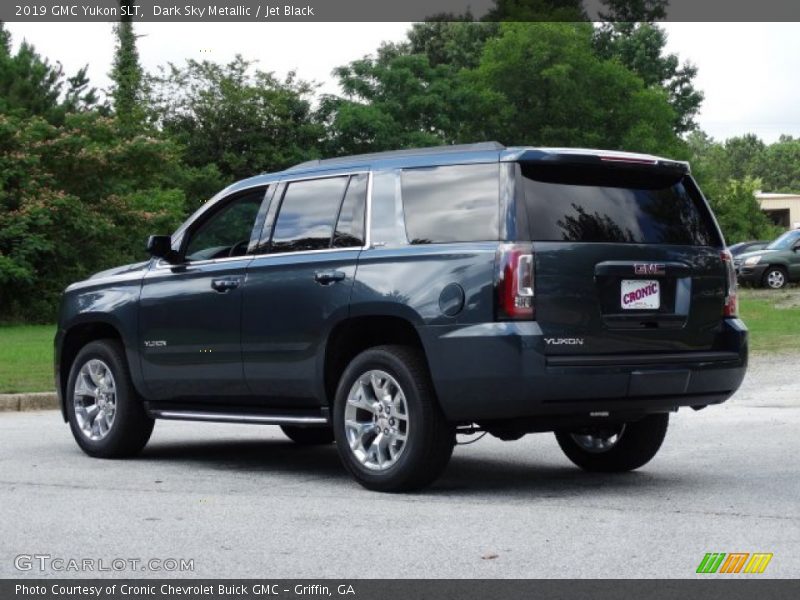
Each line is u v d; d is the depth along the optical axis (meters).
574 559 6.59
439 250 8.75
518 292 8.37
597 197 8.89
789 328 27.81
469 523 7.68
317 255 9.52
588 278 8.59
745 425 12.88
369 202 9.34
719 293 9.30
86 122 39.44
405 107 63.31
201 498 8.76
